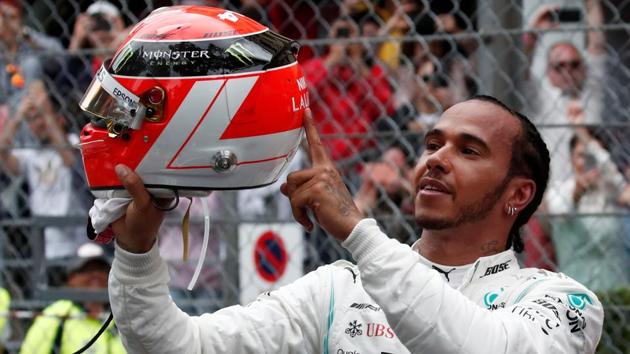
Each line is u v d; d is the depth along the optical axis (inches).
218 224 573.6
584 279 556.4
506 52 541.0
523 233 551.8
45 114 650.8
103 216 315.0
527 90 561.9
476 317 297.0
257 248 575.2
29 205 654.5
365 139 588.7
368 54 595.2
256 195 612.4
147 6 649.6
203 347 341.4
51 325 604.1
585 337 325.7
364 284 300.7
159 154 299.0
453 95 575.5
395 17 589.3
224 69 297.9
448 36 539.8
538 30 525.7
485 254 347.9
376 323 343.9
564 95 569.0
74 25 701.9
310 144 314.7
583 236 557.3
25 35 663.1
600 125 525.7
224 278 577.3
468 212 340.2
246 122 299.1
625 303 539.5
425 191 339.3
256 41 304.7
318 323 352.5
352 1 599.2
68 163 653.9
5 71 658.8
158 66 297.1
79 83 658.2
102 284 616.4
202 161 299.4
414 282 294.4
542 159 356.2
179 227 627.2
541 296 326.6
